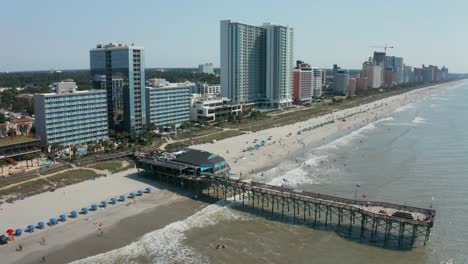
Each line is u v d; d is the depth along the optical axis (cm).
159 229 11781
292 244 10969
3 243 10669
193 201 14200
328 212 13100
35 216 12369
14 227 11544
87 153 19612
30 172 16288
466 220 12438
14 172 16150
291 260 10075
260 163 19375
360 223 12388
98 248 10575
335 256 10312
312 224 12300
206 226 12069
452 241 11100
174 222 12312
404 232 11675
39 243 10750
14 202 13450
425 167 18475
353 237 11419
